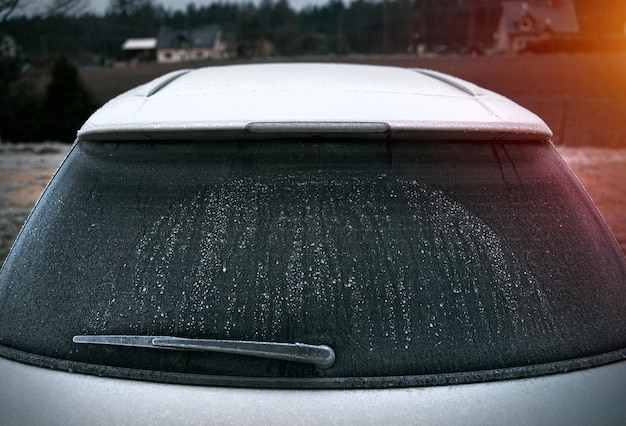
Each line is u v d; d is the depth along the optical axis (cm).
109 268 139
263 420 118
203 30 10788
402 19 10662
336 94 169
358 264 134
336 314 129
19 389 132
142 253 139
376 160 146
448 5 10569
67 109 2275
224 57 9469
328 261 134
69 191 154
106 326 133
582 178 989
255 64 250
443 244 138
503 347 129
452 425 119
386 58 6925
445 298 132
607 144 1630
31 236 155
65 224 149
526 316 133
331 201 141
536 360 129
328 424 117
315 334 127
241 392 122
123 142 155
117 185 149
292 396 121
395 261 135
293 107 157
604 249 152
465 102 169
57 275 143
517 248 141
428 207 142
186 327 130
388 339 127
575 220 151
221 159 147
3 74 2303
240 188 143
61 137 2272
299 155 146
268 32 9712
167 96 174
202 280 133
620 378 133
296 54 9550
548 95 3306
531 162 156
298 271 133
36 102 2309
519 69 4912
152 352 129
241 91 174
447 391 123
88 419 123
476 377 125
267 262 134
